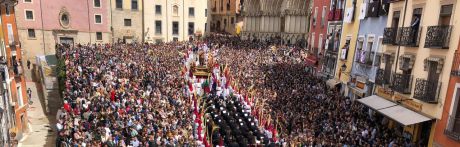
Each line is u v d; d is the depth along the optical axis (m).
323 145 18.00
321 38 37.09
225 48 49.94
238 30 72.88
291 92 27.53
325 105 24.02
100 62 33.53
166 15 59.88
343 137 18.61
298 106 23.94
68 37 52.16
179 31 61.84
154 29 59.31
